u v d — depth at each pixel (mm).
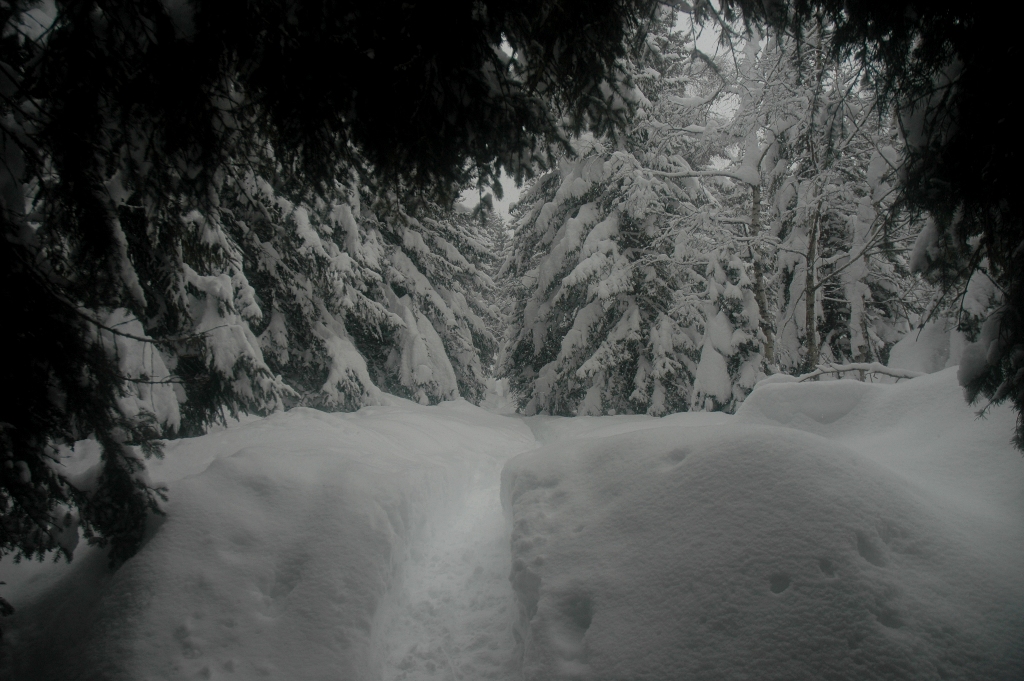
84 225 3104
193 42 2613
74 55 2549
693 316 13555
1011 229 2789
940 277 3361
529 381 19266
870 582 2797
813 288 11906
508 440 12117
